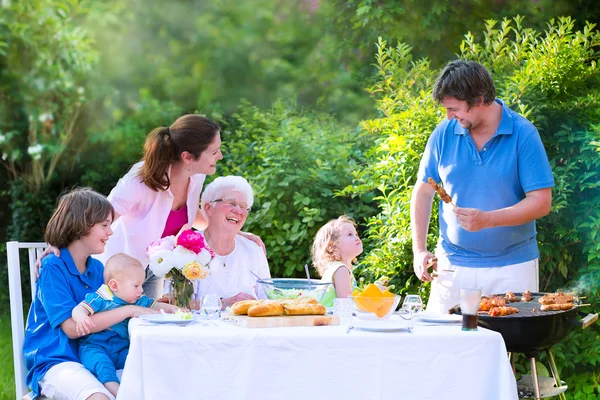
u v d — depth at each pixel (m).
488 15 8.51
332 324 3.46
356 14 8.83
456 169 4.27
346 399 3.13
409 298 3.59
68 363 3.61
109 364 3.62
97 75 11.02
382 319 3.49
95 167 10.38
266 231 6.17
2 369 6.55
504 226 4.12
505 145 4.18
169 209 4.44
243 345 3.13
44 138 10.05
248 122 7.45
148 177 4.33
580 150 5.34
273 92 13.94
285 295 3.78
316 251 4.54
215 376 3.13
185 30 13.98
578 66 5.64
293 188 6.22
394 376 3.14
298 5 12.63
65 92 10.19
